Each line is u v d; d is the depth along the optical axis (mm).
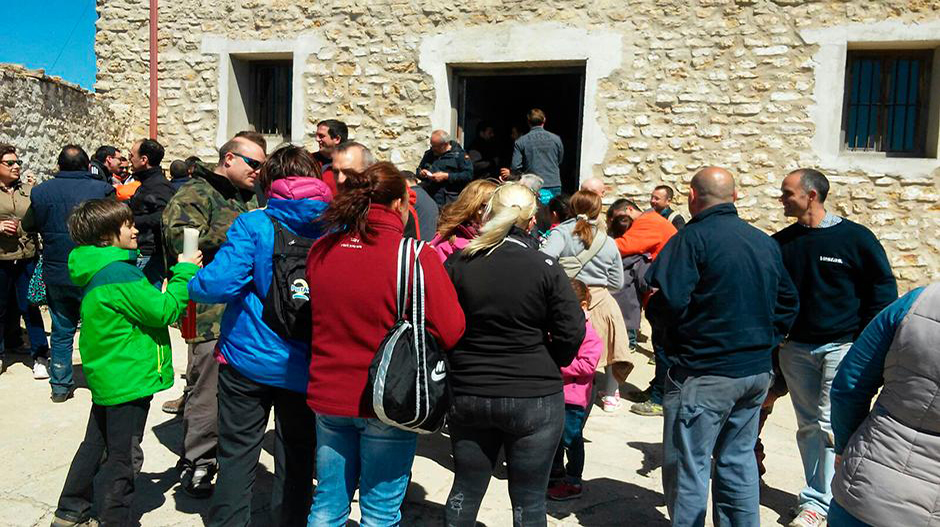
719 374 2828
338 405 2383
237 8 8523
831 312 3352
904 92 7242
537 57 7727
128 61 8883
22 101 7023
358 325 2379
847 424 2213
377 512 2455
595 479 3979
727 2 7285
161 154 4777
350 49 8242
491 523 3414
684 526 2898
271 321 2666
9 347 5965
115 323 2869
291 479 2770
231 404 2750
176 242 3314
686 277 2838
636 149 7555
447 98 8023
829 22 7055
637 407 5160
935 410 1946
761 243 2883
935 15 6812
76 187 4785
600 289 4492
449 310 2420
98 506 3330
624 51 7531
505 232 2590
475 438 2650
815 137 7148
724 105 7336
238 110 8781
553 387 2602
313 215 2691
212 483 3582
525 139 7277
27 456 3965
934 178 6965
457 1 7926
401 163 8148
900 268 7047
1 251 5168
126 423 2906
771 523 3549
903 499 1982
